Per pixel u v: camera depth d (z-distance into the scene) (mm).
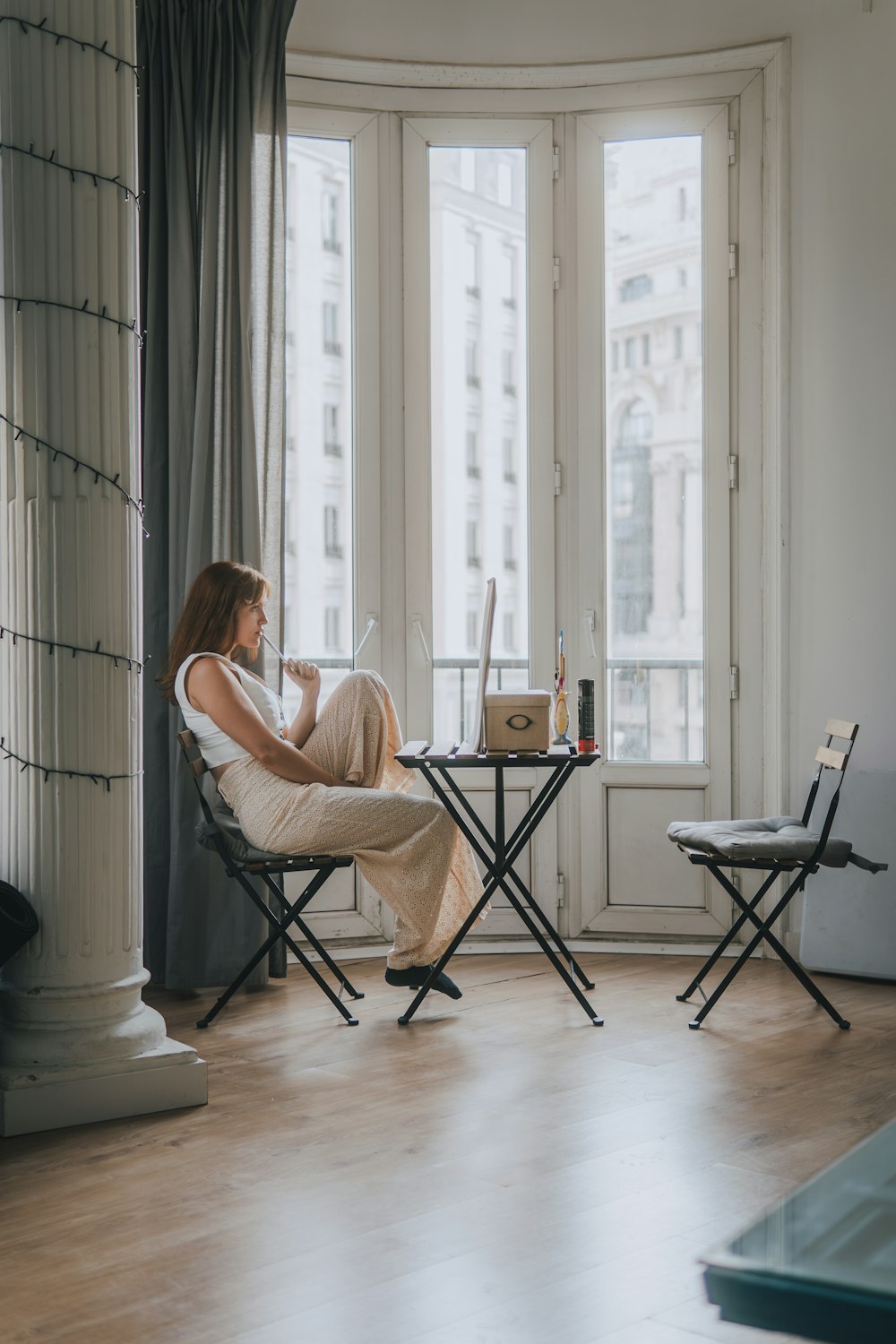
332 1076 3189
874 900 4215
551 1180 2492
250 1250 2199
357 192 4609
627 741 4727
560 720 4113
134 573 3057
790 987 4109
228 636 3773
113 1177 2541
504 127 4645
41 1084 2826
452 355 4719
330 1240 2234
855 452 4375
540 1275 2094
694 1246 2191
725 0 4496
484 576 4742
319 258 4617
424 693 4695
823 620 4434
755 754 4598
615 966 4406
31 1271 2131
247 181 4191
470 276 4707
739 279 4578
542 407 4695
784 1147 2658
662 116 4602
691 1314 1960
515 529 4746
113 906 2998
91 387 2938
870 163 4332
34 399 2895
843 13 4348
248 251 4188
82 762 2945
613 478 4727
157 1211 2371
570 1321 1941
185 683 3689
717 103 4555
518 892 4668
